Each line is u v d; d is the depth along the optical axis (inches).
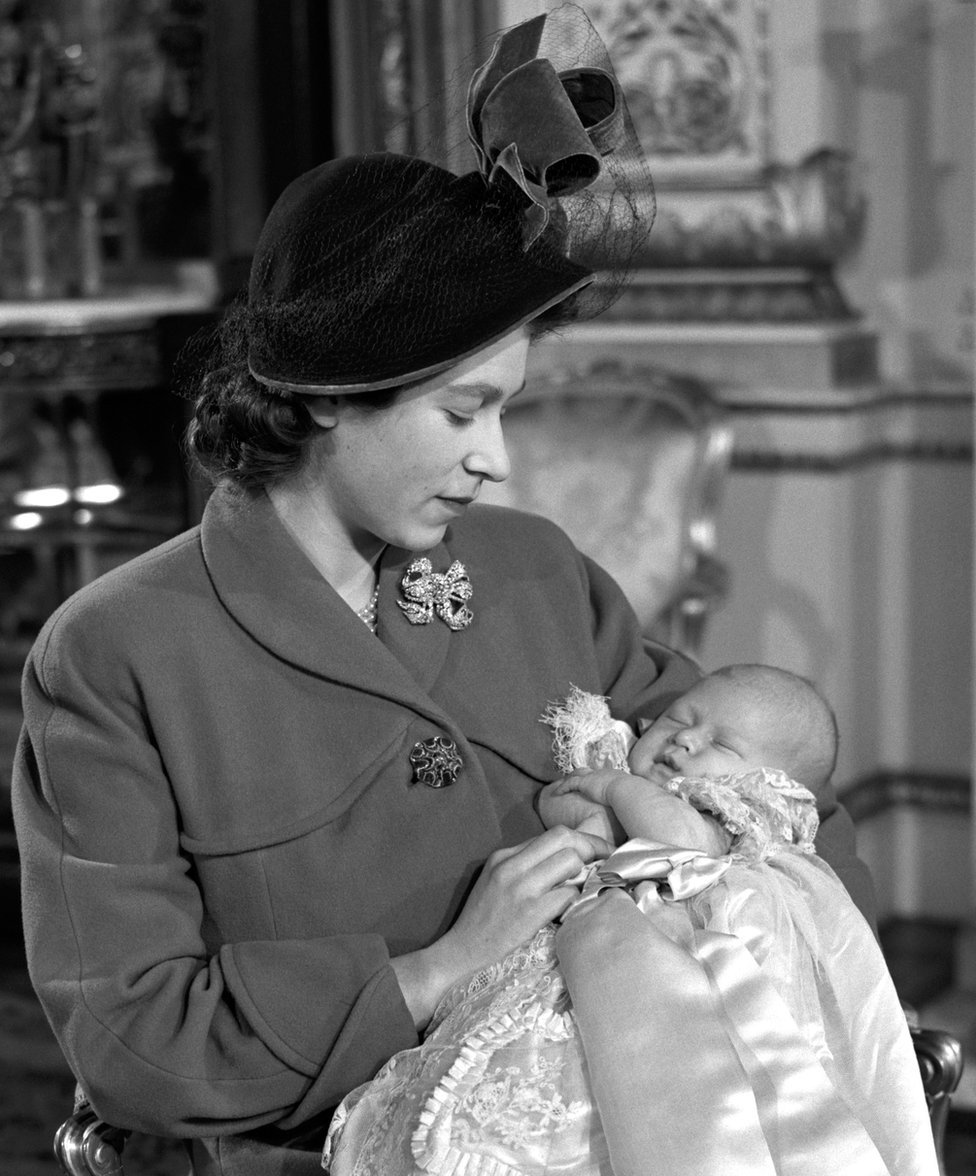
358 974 74.1
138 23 227.8
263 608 77.9
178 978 73.7
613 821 82.1
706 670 197.2
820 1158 69.6
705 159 187.2
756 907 75.7
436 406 72.0
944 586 193.2
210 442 79.0
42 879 75.3
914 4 185.3
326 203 74.0
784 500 189.9
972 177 185.9
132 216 233.5
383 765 78.7
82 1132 76.3
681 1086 69.2
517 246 72.4
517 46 75.7
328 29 214.2
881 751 198.5
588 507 172.6
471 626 85.3
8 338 209.5
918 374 191.8
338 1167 71.8
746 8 182.7
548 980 73.8
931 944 192.5
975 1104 156.7
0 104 226.1
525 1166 70.0
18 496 235.5
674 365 192.2
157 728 75.5
